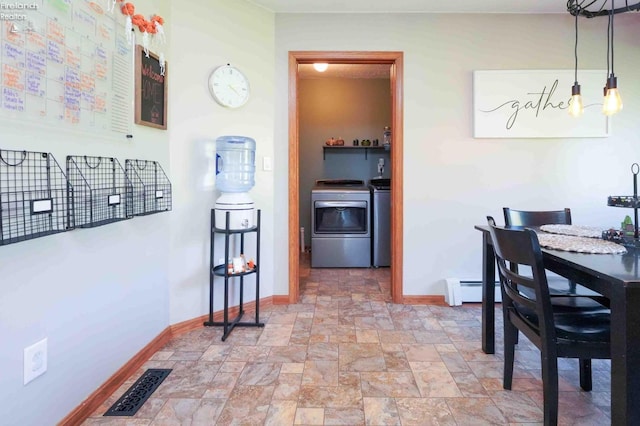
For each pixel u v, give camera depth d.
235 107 2.64
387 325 2.59
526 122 2.96
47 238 1.37
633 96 2.98
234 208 2.40
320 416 1.57
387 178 4.83
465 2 2.77
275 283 3.04
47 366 1.37
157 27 2.04
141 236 2.01
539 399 1.69
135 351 1.96
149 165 2.06
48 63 1.35
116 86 1.76
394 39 2.96
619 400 1.12
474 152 3.01
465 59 2.97
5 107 1.18
